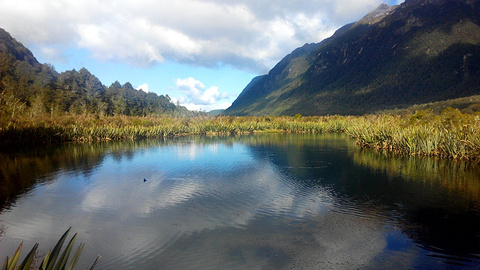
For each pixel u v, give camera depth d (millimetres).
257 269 8484
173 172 21500
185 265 8750
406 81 159000
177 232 11047
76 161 26766
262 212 13031
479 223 11500
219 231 11094
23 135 39625
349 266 8594
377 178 18906
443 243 9922
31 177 20328
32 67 112000
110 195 15930
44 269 3391
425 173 19938
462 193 15305
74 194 16219
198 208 13672
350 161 25266
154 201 14820
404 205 13719
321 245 9898
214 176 20031
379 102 157125
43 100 74812
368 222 11789
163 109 130125
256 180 18781
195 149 34719
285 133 61438
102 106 89500
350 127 49688
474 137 22969
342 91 199250
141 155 30125
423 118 36656
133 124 62594
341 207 13562
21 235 10906
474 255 9102
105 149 35500
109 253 9500
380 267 8516
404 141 28125
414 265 8602
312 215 12625
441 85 140750
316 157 27625
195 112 99188
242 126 63844
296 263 8773
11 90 72250
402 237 10430
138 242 10258
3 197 15711
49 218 12633
